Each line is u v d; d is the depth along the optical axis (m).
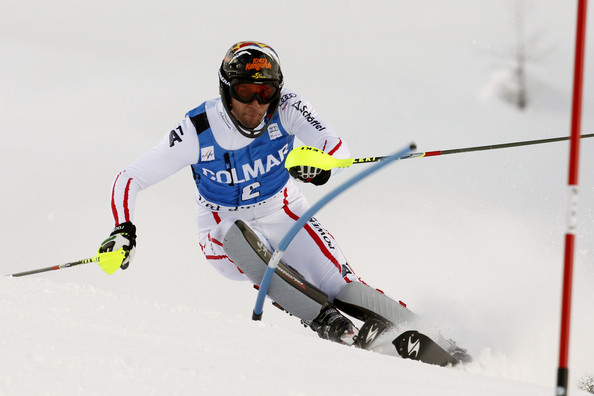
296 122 14.25
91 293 9.73
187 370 6.41
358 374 7.55
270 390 6.19
